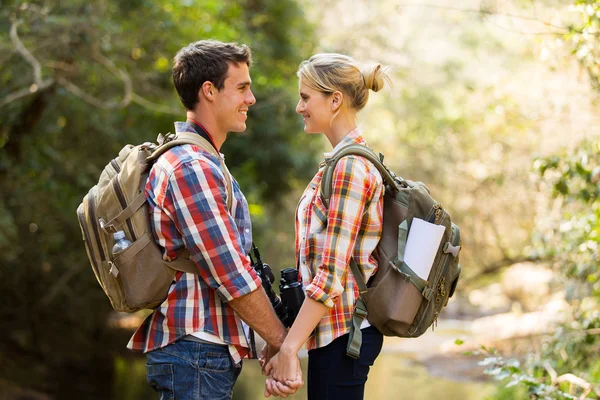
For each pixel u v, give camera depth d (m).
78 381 12.81
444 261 2.43
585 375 5.21
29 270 12.23
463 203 14.72
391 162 20.61
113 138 10.59
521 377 3.67
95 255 2.37
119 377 13.60
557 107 7.19
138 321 15.70
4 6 7.81
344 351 2.38
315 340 2.39
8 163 9.50
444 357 16.16
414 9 19.14
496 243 14.55
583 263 5.68
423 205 2.41
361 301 2.37
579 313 5.75
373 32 19.25
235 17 11.03
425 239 2.36
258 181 13.98
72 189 10.70
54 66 8.49
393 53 19.75
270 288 2.60
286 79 13.75
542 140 8.35
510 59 13.71
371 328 2.41
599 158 5.08
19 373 11.83
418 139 20.22
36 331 12.99
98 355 13.93
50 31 8.12
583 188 5.26
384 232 2.41
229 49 2.46
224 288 2.30
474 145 13.66
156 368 2.38
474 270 15.64
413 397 12.80
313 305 2.29
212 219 2.29
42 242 11.45
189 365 2.34
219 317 2.38
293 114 13.15
